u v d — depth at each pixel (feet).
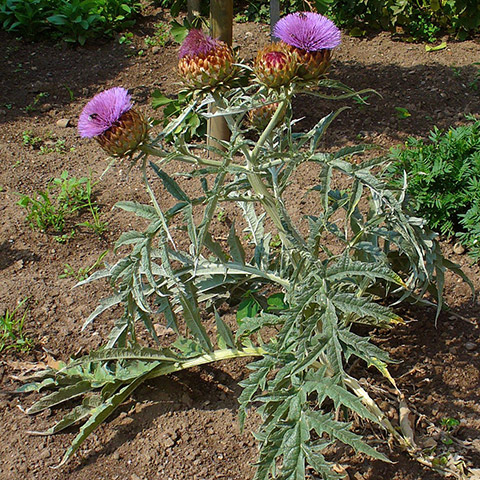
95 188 5.42
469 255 4.57
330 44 3.22
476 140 4.86
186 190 5.36
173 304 3.96
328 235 4.77
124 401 3.81
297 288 3.32
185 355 3.71
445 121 6.01
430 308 4.23
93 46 7.74
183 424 3.69
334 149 5.65
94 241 4.91
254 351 3.71
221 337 3.71
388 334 4.10
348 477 3.43
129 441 3.62
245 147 3.39
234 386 3.89
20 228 4.99
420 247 3.66
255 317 3.49
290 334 3.20
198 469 3.50
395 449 3.52
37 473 3.50
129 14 8.16
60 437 3.64
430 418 3.66
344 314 3.73
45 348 4.11
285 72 3.16
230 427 3.67
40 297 4.43
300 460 2.98
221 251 3.74
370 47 7.51
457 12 7.39
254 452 3.56
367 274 3.17
